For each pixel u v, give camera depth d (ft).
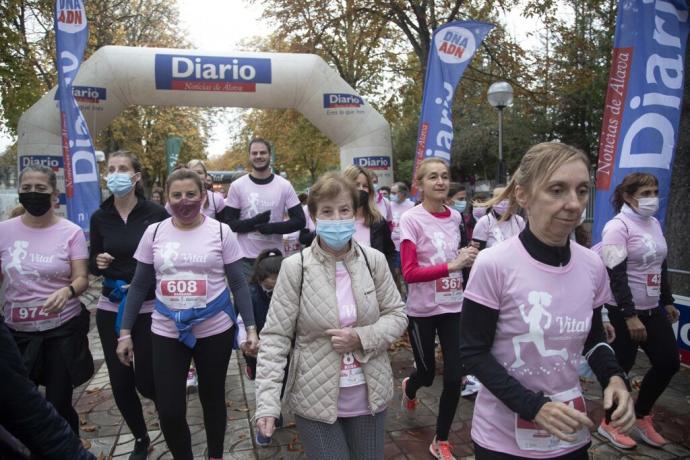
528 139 65.77
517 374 5.49
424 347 10.98
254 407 13.44
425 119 22.81
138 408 10.61
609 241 10.93
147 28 62.80
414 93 52.42
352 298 7.25
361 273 7.38
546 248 5.41
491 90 30.07
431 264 10.80
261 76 28.48
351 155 31.19
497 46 45.57
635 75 14.88
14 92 34.09
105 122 27.76
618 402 5.20
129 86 27.17
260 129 69.10
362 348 7.04
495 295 5.48
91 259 10.48
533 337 5.38
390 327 7.28
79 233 10.16
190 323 8.87
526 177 5.44
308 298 7.08
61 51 20.20
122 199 10.58
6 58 33.27
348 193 7.19
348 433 7.37
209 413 9.52
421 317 10.91
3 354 4.00
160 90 27.61
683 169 21.72
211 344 9.28
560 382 5.46
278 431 12.03
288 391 7.23
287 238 19.54
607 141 15.40
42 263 9.57
